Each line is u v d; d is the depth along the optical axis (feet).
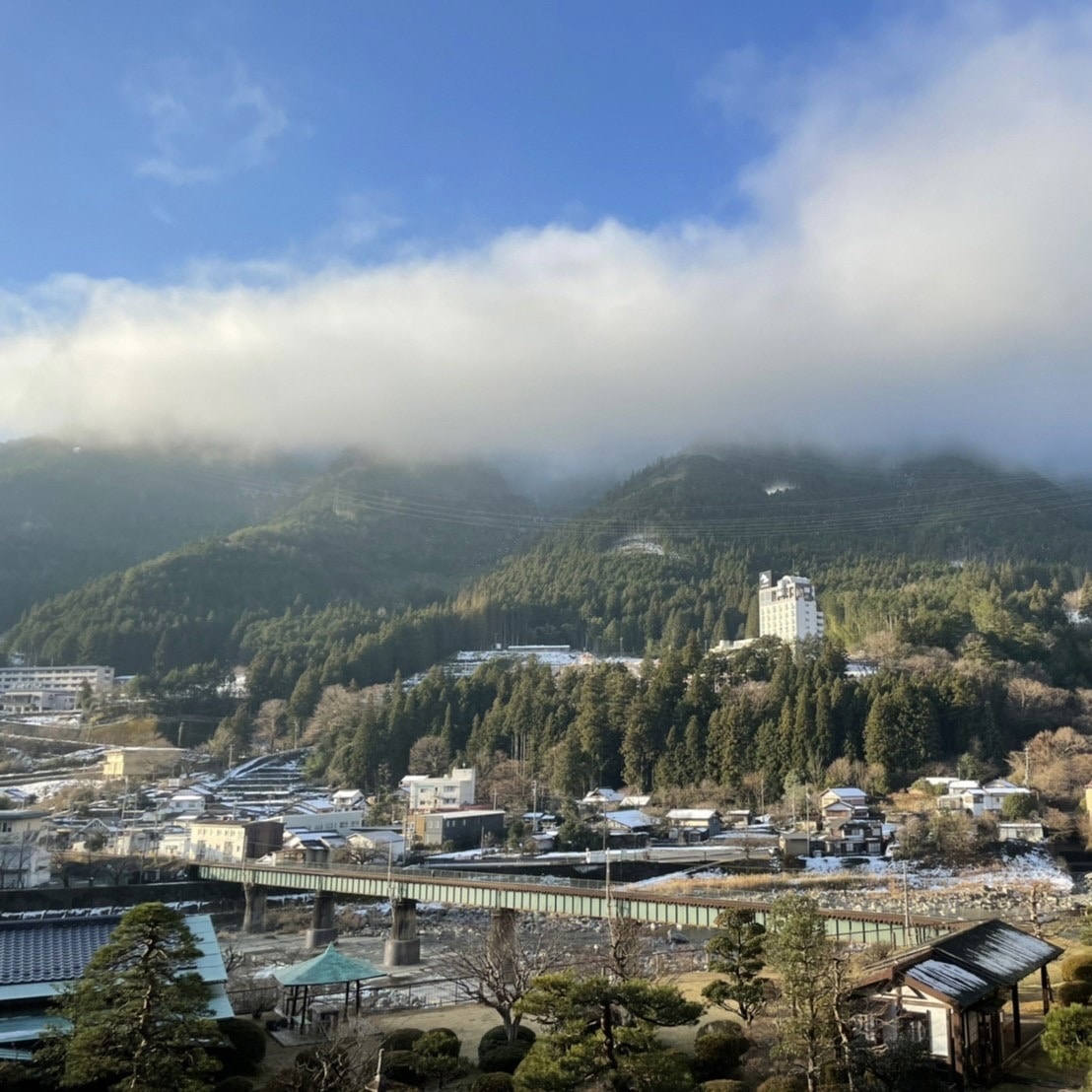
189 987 153.69
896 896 396.57
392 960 346.54
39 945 192.75
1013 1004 162.71
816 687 633.61
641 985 149.79
